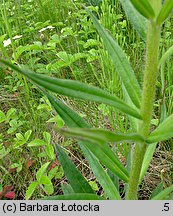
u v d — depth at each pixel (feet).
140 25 0.52
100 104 1.07
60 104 0.58
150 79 0.49
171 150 1.01
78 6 1.68
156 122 1.00
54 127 0.35
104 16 1.31
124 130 1.07
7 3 1.70
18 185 0.97
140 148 0.55
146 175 0.98
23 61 1.39
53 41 1.29
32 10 1.73
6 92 1.27
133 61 1.23
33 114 1.09
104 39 0.55
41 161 1.03
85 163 1.04
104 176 0.65
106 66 1.15
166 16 0.45
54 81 0.45
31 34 1.56
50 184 0.84
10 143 1.04
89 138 0.35
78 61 1.39
